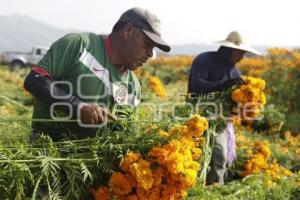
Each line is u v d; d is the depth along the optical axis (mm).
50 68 4121
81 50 4211
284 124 11875
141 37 4234
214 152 6605
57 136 4289
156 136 4176
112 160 4066
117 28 4305
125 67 4395
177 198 4094
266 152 7703
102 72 4281
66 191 3928
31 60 40750
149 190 3963
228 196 5852
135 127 4336
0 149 3770
